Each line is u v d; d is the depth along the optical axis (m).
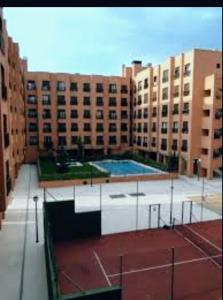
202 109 39.28
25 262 15.42
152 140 50.16
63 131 53.88
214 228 20.41
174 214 23.62
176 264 15.20
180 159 41.22
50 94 52.50
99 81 55.56
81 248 17.23
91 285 13.24
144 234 19.39
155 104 48.81
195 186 34.03
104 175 35.34
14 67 35.22
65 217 18.34
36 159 52.00
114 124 57.72
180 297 12.30
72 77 53.69
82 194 29.84
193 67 38.38
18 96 39.16
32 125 52.41
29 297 12.32
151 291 12.77
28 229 20.09
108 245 17.67
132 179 36.44
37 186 33.03
